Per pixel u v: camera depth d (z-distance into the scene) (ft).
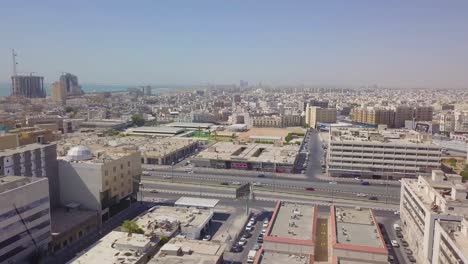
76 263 382.63
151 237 444.96
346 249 390.01
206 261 372.58
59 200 597.93
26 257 446.19
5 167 506.07
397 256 487.61
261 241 519.19
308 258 391.86
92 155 638.12
